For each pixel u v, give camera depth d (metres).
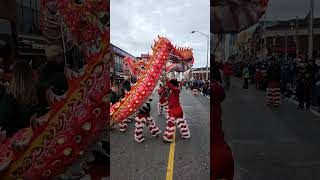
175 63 10.08
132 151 7.22
